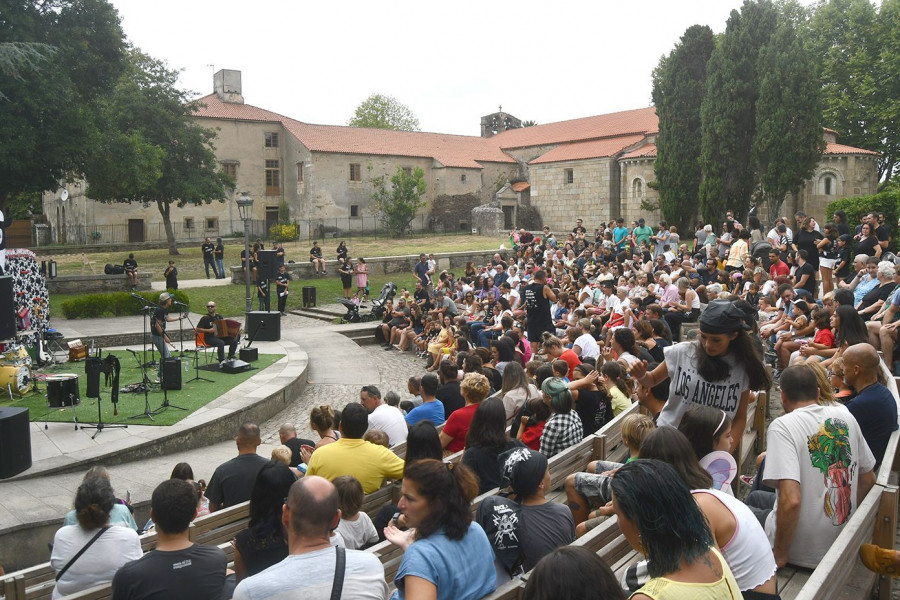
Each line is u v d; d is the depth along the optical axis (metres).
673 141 41.62
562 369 8.07
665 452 3.22
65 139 27.66
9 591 4.93
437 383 8.57
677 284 15.86
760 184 38.88
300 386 16.00
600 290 17.78
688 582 2.31
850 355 4.83
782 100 35.00
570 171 56.28
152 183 38.88
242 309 27.95
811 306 10.77
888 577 3.90
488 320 19.20
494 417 5.41
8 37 26.12
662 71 42.69
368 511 5.94
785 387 4.21
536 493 4.14
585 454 6.24
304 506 3.06
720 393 4.39
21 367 13.77
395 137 62.47
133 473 10.37
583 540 3.79
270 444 12.34
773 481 4.00
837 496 3.95
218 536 5.87
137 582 3.61
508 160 63.91
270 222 59.41
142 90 44.94
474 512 5.04
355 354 20.12
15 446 9.74
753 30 36.41
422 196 60.59
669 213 42.12
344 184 57.47
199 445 12.09
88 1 30.55
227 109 58.12
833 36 46.19
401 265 36.19
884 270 10.83
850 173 38.97
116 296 25.12
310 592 2.91
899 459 5.35
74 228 56.72
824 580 2.87
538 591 2.21
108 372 12.02
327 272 34.25
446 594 3.08
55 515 8.52
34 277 18.20
